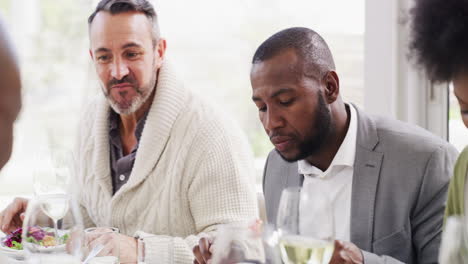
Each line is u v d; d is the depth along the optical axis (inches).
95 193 70.7
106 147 70.5
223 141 66.7
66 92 94.0
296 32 51.0
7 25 22.3
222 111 70.8
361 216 52.2
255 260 38.2
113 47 66.9
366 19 92.3
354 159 53.3
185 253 57.1
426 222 51.4
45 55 92.5
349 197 54.0
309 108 50.0
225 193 65.2
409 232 51.6
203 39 95.0
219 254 38.4
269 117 50.3
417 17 35.7
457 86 34.0
